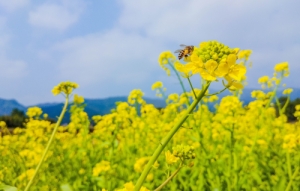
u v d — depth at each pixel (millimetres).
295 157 795
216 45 274
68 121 1101
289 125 1099
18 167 918
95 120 1141
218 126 869
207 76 252
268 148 946
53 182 801
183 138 979
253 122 1002
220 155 872
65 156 896
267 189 725
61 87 543
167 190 753
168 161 317
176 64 263
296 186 680
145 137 1029
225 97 908
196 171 739
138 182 251
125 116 908
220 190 684
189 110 253
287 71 1005
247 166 799
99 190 761
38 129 998
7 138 1057
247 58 1006
